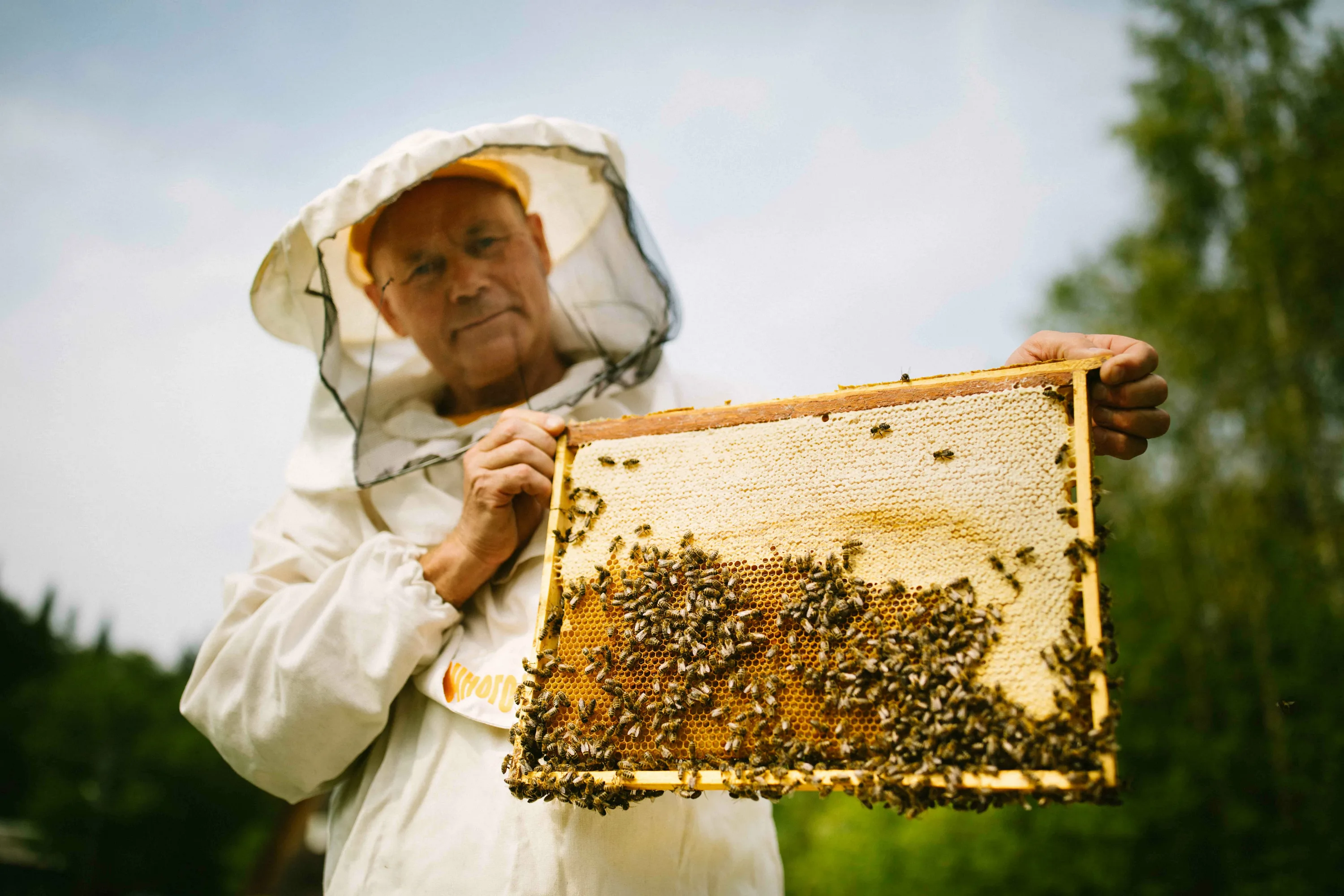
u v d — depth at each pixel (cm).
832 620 169
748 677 172
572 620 193
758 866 219
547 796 179
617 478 203
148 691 4106
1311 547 1000
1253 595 977
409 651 210
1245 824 809
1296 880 753
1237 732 893
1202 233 1122
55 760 3762
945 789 149
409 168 230
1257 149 1035
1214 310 1037
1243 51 1070
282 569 240
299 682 208
